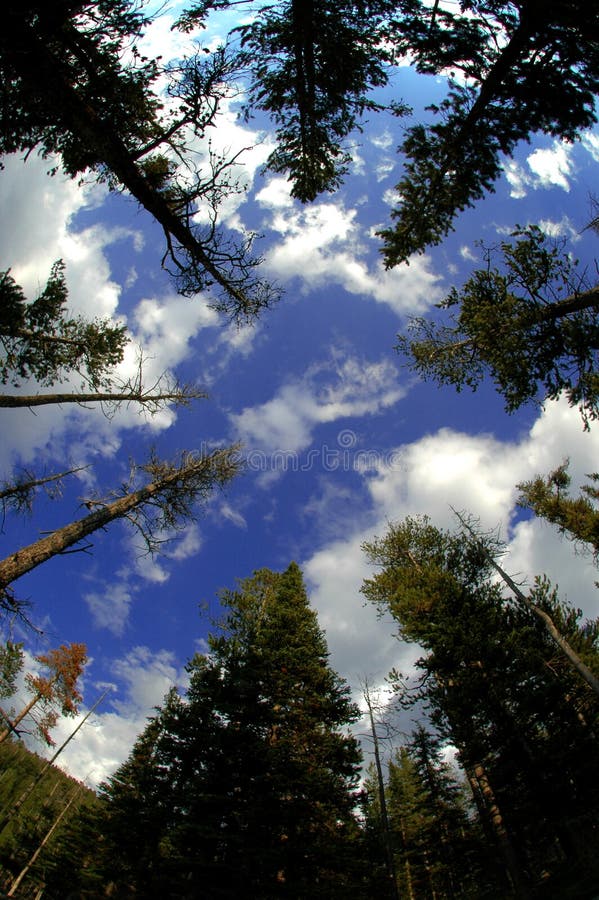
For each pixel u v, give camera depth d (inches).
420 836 692.1
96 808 740.7
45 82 206.1
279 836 420.5
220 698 518.9
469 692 503.5
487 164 273.6
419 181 288.8
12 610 291.0
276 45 244.8
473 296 334.6
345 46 245.0
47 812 856.3
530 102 234.2
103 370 434.6
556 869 443.8
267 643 584.1
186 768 526.3
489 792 501.7
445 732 524.4
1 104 227.9
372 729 679.7
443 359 397.7
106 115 231.1
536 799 447.5
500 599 587.2
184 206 251.9
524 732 488.4
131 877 472.1
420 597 577.6
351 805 489.4
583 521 658.2
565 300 297.7
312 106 283.1
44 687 738.2
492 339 325.4
